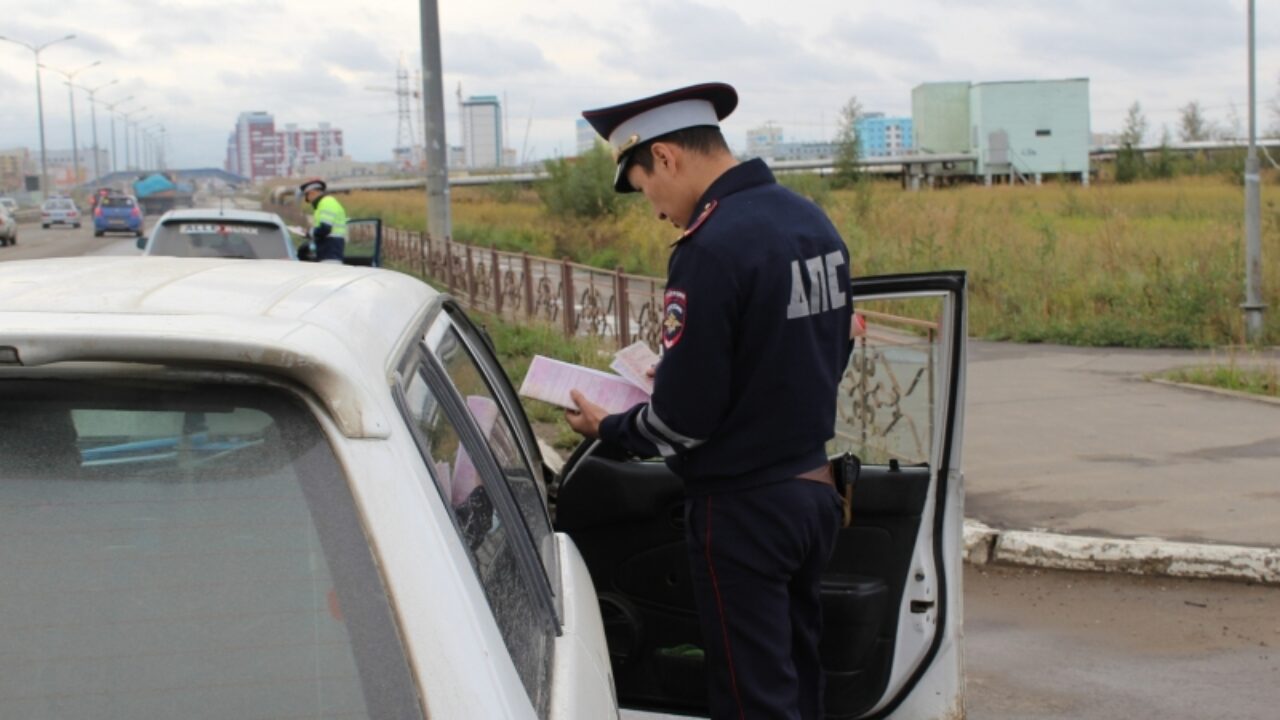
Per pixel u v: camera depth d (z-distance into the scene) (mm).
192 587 1479
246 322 1613
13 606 1479
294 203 52156
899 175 71625
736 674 2838
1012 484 7352
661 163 2857
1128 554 6004
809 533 2834
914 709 3318
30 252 34750
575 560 2637
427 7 20266
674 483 3359
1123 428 9023
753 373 2719
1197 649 5066
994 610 5559
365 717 1402
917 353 3496
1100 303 15219
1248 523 6449
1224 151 57875
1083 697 4566
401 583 1460
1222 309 14133
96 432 1534
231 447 1529
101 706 1439
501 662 1487
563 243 30453
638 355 3131
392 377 1707
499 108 174625
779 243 2703
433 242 21141
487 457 2193
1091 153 77000
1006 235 19219
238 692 1435
